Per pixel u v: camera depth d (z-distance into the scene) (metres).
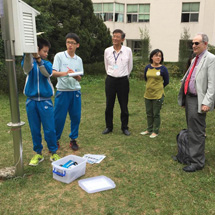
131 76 13.24
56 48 13.02
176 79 12.88
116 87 4.48
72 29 12.78
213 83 2.95
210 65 2.95
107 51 4.48
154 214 2.38
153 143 4.21
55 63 3.59
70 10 12.86
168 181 2.97
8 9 2.51
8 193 2.71
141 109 6.69
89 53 13.55
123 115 4.64
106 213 2.40
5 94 8.59
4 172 3.04
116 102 7.57
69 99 3.70
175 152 3.82
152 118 4.61
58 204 2.53
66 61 3.63
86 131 4.89
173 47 18.48
